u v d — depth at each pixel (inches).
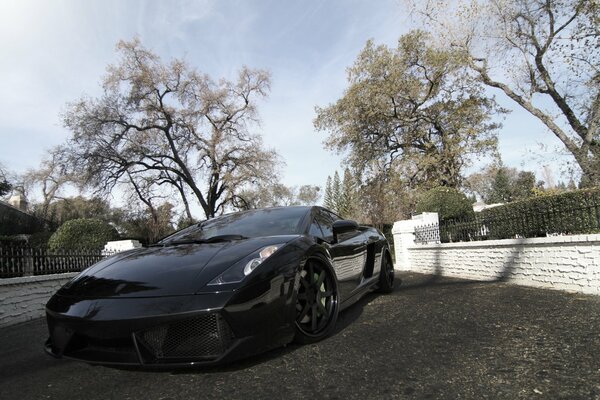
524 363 103.5
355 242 179.6
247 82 1188.5
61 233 424.2
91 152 1023.0
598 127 506.3
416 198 784.9
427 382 95.5
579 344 114.6
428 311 169.5
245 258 111.7
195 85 1133.1
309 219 158.6
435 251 346.3
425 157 807.1
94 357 101.4
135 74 1041.5
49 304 114.5
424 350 117.9
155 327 95.7
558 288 209.3
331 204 2500.0
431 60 751.7
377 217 868.6
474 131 791.7
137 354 96.2
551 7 553.6
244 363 112.7
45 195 1504.7
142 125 1110.4
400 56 809.5
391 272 233.0
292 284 114.7
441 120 841.5
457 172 823.1
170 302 97.9
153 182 1173.1
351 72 853.2
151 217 1163.3
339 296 143.1
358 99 837.8
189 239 153.5
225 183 1186.6
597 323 134.2
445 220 346.0
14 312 230.1
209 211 1219.2
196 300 97.5
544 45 585.0
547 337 122.8
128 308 98.7
